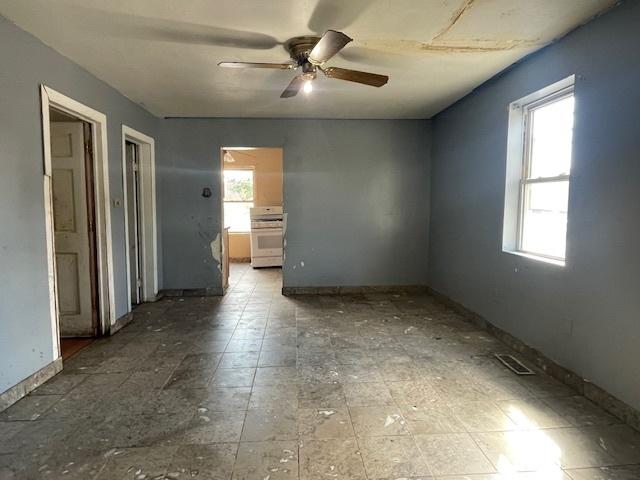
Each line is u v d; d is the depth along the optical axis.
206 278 5.11
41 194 2.61
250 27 2.45
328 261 5.20
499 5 2.19
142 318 4.13
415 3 2.17
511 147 3.27
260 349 3.25
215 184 5.02
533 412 2.25
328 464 1.82
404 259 5.25
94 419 2.20
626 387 2.13
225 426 2.13
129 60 2.97
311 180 5.09
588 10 2.24
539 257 3.00
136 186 4.69
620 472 1.76
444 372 2.78
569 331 2.56
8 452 1.90
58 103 2.81
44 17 2.29
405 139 5.12
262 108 4.49
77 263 3.50
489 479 1.72
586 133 2.40
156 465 1.81
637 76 2.04
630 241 2.09
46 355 2.66
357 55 2.93
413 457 1.87
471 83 3.61
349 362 2.97
